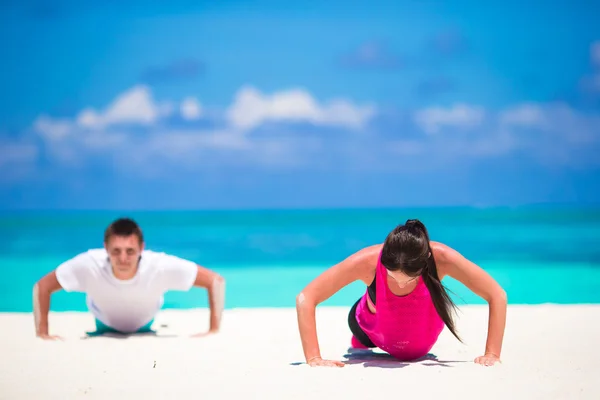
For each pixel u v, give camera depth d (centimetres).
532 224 3206
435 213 4291
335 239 2562
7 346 521
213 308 603
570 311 708
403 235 393
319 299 441
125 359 461
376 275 432
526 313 693
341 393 347
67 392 364
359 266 436
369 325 461
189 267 596
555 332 571
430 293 425
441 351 504
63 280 582
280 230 3153
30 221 3944
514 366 409
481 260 1596
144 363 444
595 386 357
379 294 431
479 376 379
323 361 423
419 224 405
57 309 1031
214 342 546
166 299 1091
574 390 350
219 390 360
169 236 2742
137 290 591
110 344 532
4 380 393
